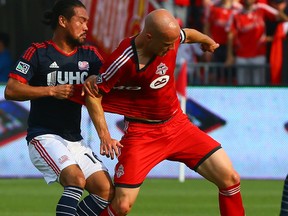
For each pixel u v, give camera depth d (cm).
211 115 3956
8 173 3941
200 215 2864
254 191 3512
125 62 2086
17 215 2852
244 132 3956
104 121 2127
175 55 2141
